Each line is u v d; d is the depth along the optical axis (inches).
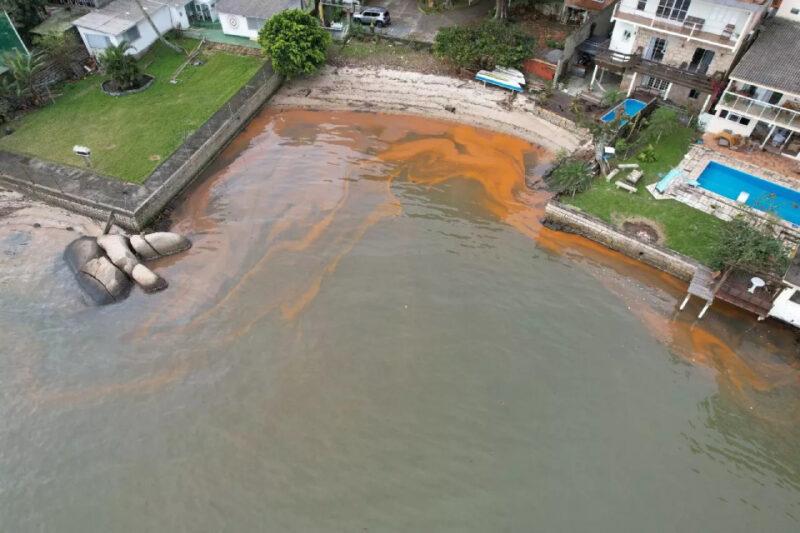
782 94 1706.4
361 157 1940.2
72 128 1964.8
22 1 2146.9
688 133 1882.4
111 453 1209.4
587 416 1259.8
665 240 1574.8
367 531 1087.0
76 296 1509.6
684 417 1263.5
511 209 1740.9
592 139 1910.7
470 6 2541.8
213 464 1186.6
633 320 1449.3
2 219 1713.8
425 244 1619.1
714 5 1710.1
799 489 1155.3
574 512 1114.1
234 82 2159.2
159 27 2332.7
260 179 1857.8
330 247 1608.0
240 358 1360.7
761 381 1326.3
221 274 1552.7
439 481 1155.9
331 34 2347.4
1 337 1421.0
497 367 1342.3
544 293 1505.9
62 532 1105.4
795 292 1334.9
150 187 1743.4
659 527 1096.2
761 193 1684.3
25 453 1213.7
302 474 1167.6
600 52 1999.3
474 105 2106.3
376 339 1392.7
